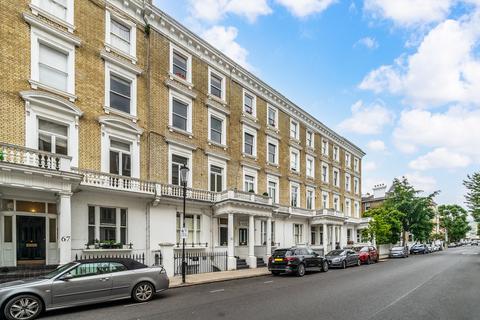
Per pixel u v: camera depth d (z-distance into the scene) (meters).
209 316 8.62
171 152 19.91
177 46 21.00
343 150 41.97
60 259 12.49
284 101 30.66
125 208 17.12
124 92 18.08
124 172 17.61
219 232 22.30
